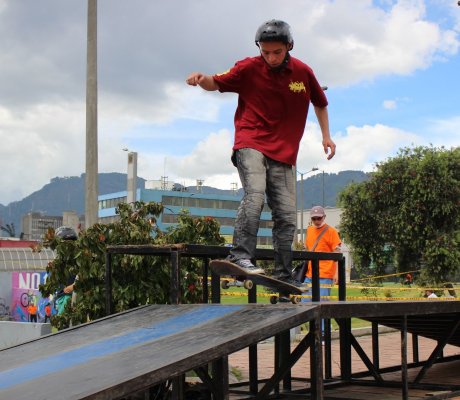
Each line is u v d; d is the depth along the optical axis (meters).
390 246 18.41
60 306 6.75
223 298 16.72
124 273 6.16
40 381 2.98
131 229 6.21
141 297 6.10
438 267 17.09
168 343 3.32
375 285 18.17
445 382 5.98
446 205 17.09
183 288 6.37
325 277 8.57
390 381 5.58
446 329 5.78
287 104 4.50
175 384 4.04
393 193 17.83
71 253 6.17
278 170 4.52
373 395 5.13
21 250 24.98
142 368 2.88
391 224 17.81
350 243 18.66
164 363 2.90
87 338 3.93
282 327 3.40
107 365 3.05
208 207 104.62
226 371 3.88
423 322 5.66
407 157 17.98
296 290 4.20
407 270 18.19
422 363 6.82
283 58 4.41
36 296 19.80
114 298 6.00
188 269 6.48
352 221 18.48
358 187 18.50
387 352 8.76
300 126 4.64
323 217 8.56
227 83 4.45
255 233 4.35
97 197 8.62
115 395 2.67
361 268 18.73
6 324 8.02
